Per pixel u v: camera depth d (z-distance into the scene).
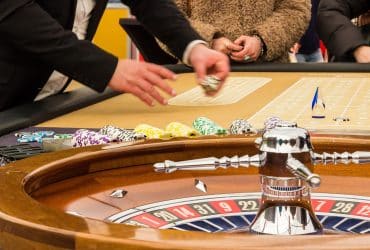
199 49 2.10
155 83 1.96
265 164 0.66
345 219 0.76
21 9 1.94
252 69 2.89
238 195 0.85
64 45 1.95
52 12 2.09
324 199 0.83
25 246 0.57
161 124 1.84
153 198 0.83
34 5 1.96
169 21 2.22
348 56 3.50
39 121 1.83
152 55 3.37
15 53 2.04
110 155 0.89
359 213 0.78
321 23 3.64
